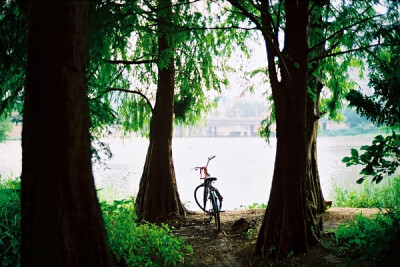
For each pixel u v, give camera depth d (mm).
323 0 5797
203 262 5613
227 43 9102
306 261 5066
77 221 2822
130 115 9711
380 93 4098
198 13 5938
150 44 8570
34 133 2734
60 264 2750
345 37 6652
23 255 2828
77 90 2770
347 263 4578
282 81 5586
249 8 7469
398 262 3900
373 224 5668
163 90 8875
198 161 26875
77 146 2787
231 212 9188
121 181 15672
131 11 5223
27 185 2785
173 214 8648
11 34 4895
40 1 2674
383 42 5629
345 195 11422
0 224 4656
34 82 2719
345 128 63312
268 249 5500
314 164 8391
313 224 5691
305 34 5520
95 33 4734
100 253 2961
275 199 5605
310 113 8078
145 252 5309
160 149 8875
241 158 29703
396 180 10469
